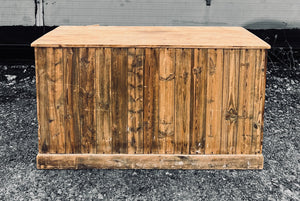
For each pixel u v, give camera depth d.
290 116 5.05
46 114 3.49
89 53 3.35
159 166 3.57
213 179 3.45
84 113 3.48
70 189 3.29
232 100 3.45
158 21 6.82
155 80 3.39
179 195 3.20
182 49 3.33
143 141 3.54
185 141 3.53
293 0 6.81
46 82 3.42
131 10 6.79
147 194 3.21
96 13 6.80
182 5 6.78
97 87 3.42
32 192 3.24
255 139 3.55
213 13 6.82
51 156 3.56
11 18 6.81
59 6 6.79
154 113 3.47
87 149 3.57
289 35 6.93
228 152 3.57
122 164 3.57
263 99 3.45
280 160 3.83
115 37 3.63
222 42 3.41
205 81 3.40
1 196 3.18
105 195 3.20
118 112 3.47
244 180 3.44
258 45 3.32
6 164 3.72
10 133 4.46
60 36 3.65
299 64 6.87
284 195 3.22
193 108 3.46
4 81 6.26
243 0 6.80
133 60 3.35
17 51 6.88
